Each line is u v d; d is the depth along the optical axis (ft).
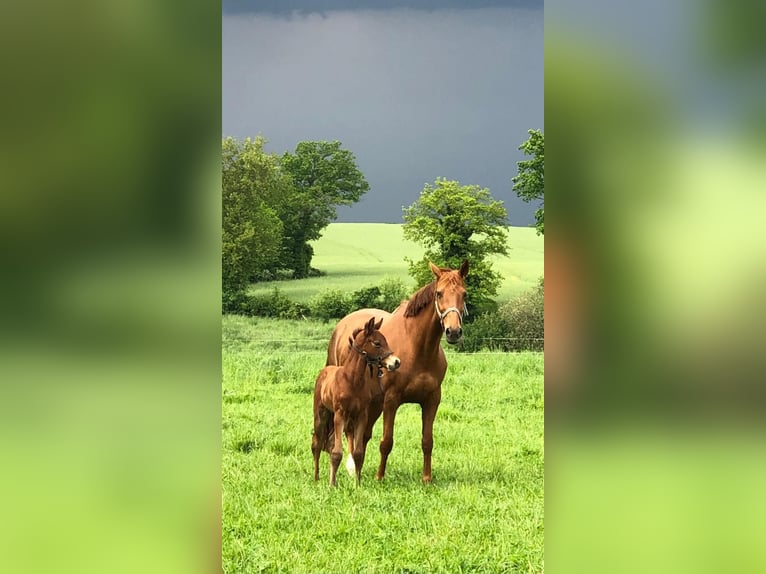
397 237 169.99
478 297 137.49
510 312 132.36
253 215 167.84
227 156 173.37
